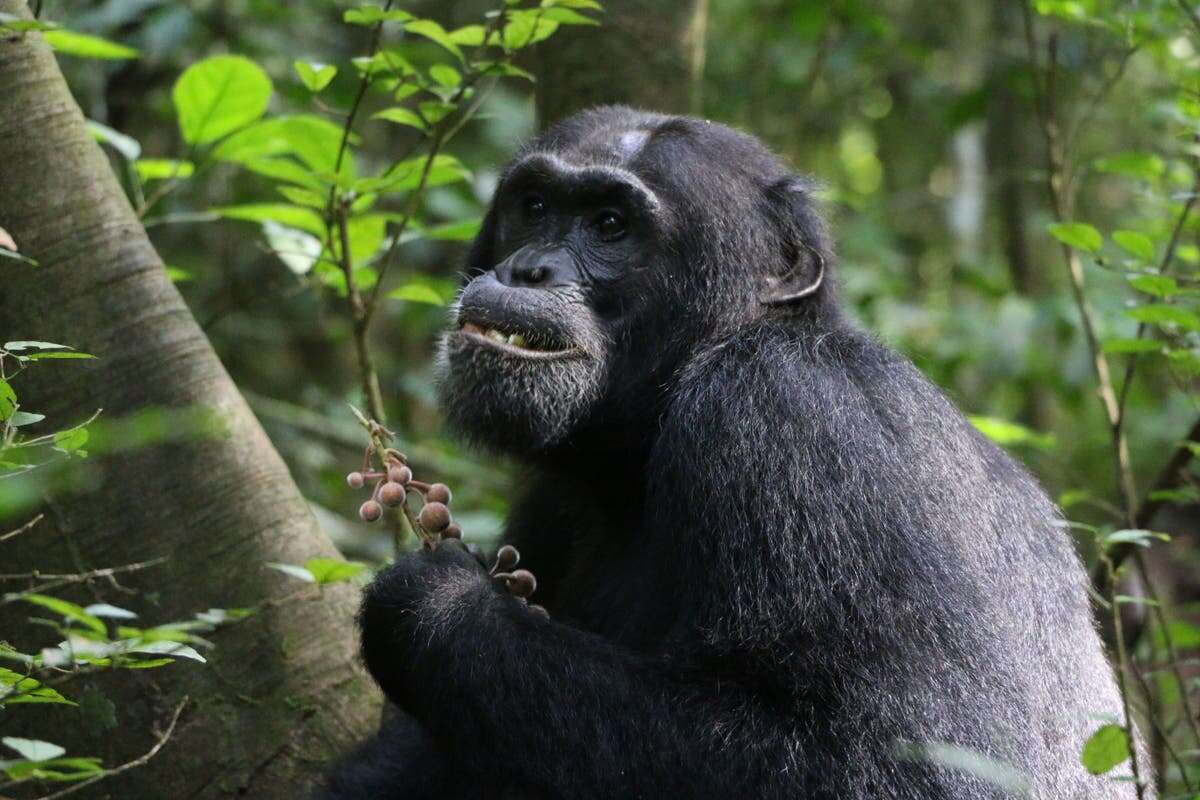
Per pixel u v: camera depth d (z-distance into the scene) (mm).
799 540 8133
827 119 22469
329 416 18172
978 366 17906
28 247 8656
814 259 10078
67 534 8602
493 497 15898
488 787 8633
